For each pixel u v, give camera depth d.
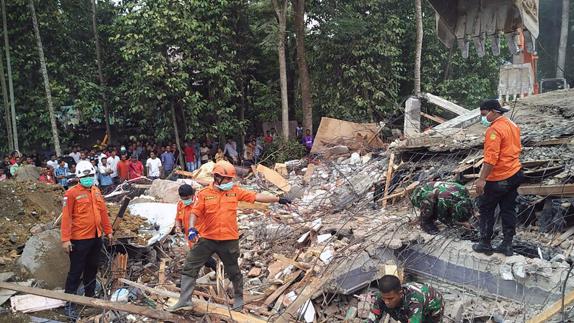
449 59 17.58
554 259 5.29
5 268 6.35
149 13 14.51
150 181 12.65
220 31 15.71
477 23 7.73
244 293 6.09
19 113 14.85
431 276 5.69
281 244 7.54
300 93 18.75
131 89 15.49
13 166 11.99
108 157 13.55
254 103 17.81
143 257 7.22
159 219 8.19
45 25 14.79
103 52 17.06
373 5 16.64
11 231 7.09
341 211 8.49
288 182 12.05
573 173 6.29
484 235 5.37
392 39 16.59
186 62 15.06
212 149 16.28
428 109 16.61
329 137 13.99
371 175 9.78
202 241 5.15
